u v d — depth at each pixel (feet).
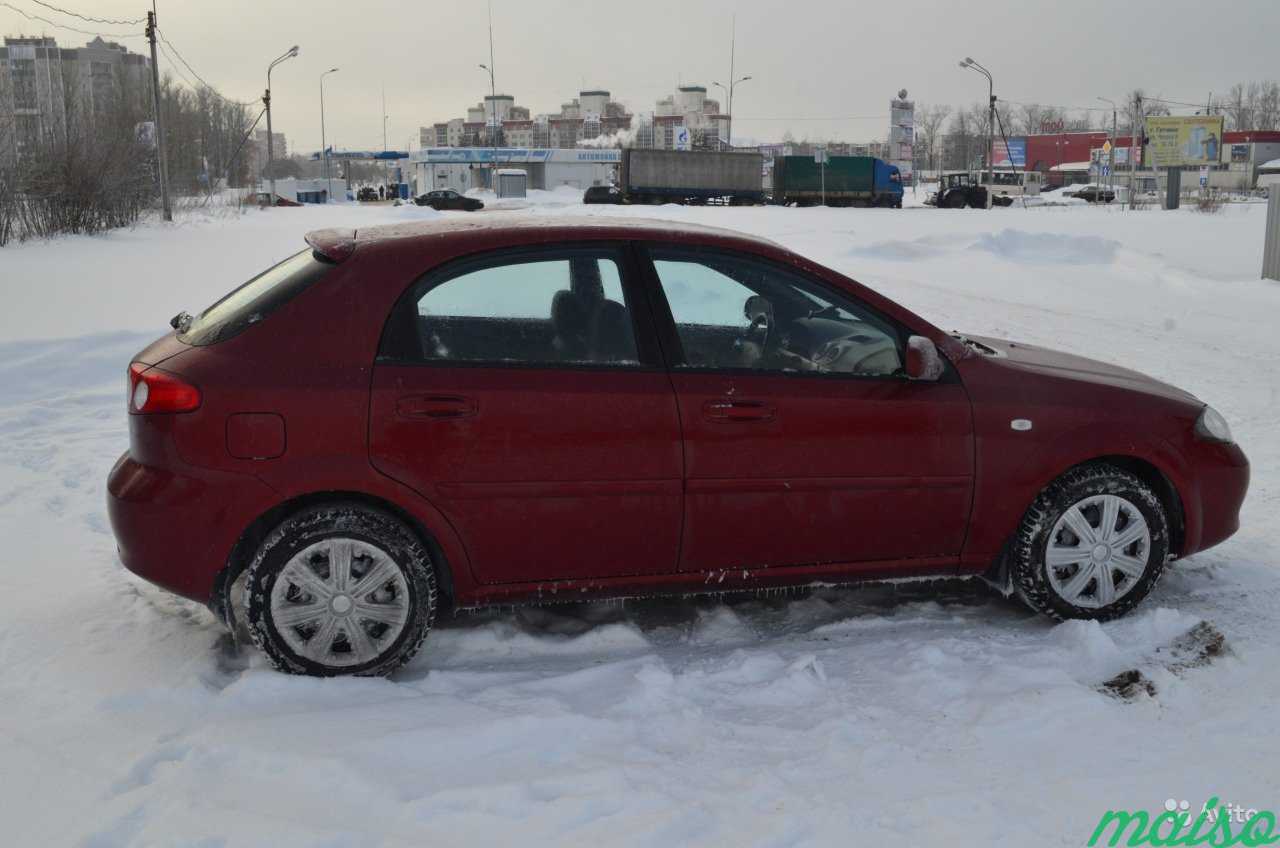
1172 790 10.66
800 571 14.20
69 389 30.17
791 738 11.63
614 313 13.64
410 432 12.74
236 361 12.66
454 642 14.26
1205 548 15.53
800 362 14.12
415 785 10.53
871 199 223.30
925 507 14.33
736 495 13.69
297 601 12.65
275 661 12.65
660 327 13.69
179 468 12.46
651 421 13.35
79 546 17.95
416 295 13.12
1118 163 352.49
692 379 13.61
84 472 22.29
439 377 12.90
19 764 11.04
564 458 13.14
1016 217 130.62
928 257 68.33
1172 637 14.38
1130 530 14.76
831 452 13.88
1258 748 11.44
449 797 10.23
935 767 11.07
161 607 15.35
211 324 13.46
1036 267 64.64
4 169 81.46
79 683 12.84
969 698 12.56
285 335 12.82
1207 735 11.73
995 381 14.57
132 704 12.31
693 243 14.05
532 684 12.89
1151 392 15.24
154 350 13.56
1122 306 48.62
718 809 10.20
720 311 13.94
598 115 583.17
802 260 14.38
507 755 11.14
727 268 14.06
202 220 124.88
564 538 13.38
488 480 13.00
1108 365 16.56
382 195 313.53
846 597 16.22
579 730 11.62
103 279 53.52
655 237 13.94
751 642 14.55
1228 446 15.46
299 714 11.89
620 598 13.88
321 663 12.75
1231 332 41.57
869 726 11.90
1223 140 349.00
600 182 352.49
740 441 13.60
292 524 12.55
